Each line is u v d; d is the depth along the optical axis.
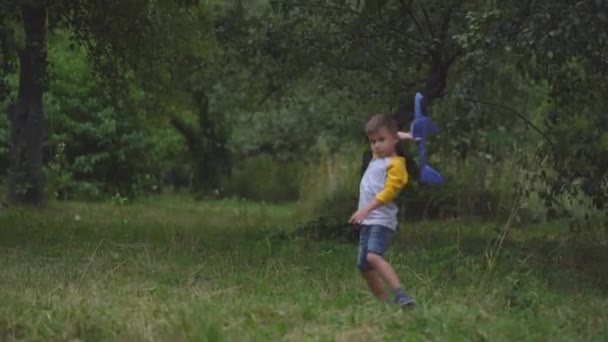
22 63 17.62
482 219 17.98
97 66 17.27
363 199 7.50
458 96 10.16
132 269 9.48
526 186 15.63
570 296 8.49
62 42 21.98
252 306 7.18
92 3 15.15
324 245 12.34
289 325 6.61
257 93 17.14
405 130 14.51
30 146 17.84
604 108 10.95
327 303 7.52
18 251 10.92
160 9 15.84
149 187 27.81
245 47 15.05
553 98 11.57
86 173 24.56
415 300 7.58
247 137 30.52
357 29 13.94
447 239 13.68
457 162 19.36
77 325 6.28
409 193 18.11
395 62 14.22
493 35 9.37
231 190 31.70
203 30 15.99
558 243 12.88
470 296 7.76
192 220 17.64
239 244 12.09
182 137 30.11
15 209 15.91
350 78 15.05
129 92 19.20
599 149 11.41
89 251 11.01
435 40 13.14
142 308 6.93
